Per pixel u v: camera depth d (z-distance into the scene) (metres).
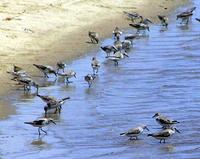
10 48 37.78
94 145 24.48
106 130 26.12
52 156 23.27
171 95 30.95
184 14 48.41
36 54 37.34
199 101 30.00
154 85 32.62
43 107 28.70
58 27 44.09
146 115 28.00
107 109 28.81
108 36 43.53
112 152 23.70
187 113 28.28
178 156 23.34
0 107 28.53
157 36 44.19
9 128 26.03
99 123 26.92
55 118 27.41
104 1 53.31
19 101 29.42
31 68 34.66
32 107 28.70
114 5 52.88
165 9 54.28
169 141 24.91
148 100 30.19
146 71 35.22
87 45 40.31
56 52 38.12
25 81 30.70
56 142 24.73
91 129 26.22
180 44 41.56
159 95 30.95
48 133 25.67
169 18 50.84
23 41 39.38
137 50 40.09
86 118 27.53
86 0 52.22
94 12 49.81
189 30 46.22
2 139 24.86
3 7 46.22
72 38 41.72
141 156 23.31
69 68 35.25
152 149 24.06
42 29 42.72
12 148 23.98
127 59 37.84
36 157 23.12
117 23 47.72
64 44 40.06
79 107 29.02
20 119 27.05
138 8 53.69
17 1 48.34
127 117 27.72
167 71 35.19
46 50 38.38
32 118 27.19
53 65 35.44
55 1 50.03
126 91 31.62
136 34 44.47
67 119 27.33
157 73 34.84
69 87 32.06
